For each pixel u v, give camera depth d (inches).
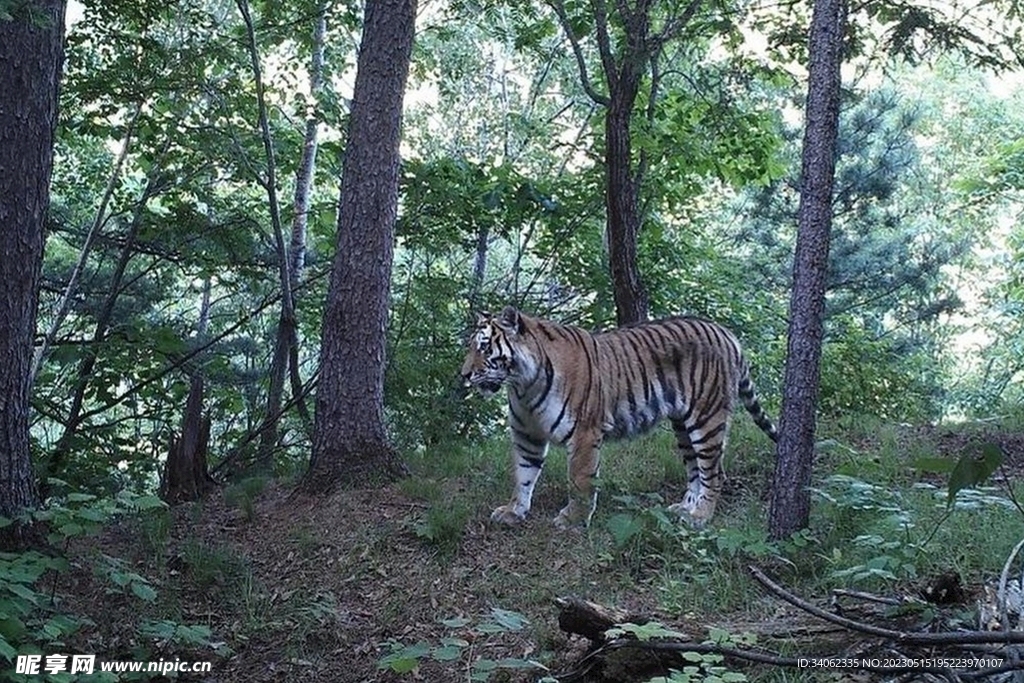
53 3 275.7
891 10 360.8
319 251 587.5
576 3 471.8
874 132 677.3
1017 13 358.9
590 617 216.1
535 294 572.4
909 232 697.6
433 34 819.4
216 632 270.7
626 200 440.1
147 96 465.7
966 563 247.1
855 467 312.3
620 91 436.1
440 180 494.3
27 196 275.6
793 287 283.1
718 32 454.3
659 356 339.0
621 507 305.9
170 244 515.5
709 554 281.1
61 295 523.8
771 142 499.2
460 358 495.5
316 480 354.9
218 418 493.4
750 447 388.5
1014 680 168.1
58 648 253.4
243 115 497.4
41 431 589.3
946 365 896.3
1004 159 628.7
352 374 360.5
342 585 293.0
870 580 245.3
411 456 400.5
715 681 177.5
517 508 322.3
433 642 256.4
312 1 511.5
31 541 279.4
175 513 352.8
